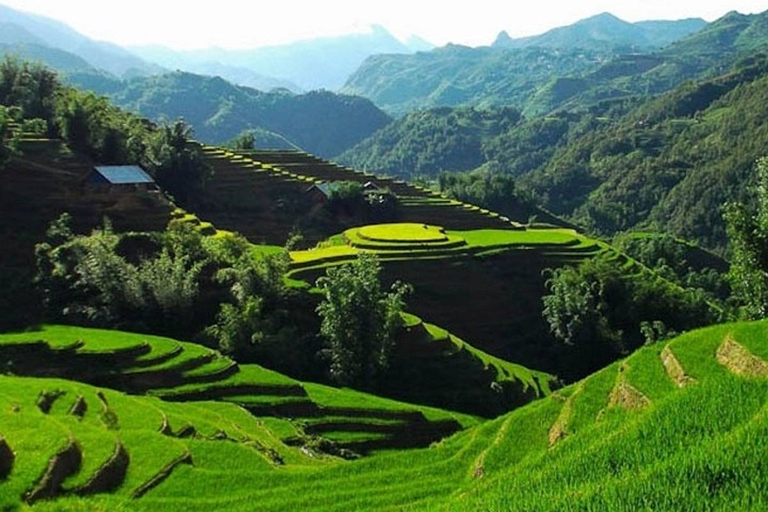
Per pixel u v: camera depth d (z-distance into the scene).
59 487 23.52
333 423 40.88
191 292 58.12
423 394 52.41
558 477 16.33
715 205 144.50
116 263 58.09
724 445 14.40
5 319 55.12
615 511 12.99
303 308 59.91
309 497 23.88
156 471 26.34
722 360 23.81
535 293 80.00
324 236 95.31
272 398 42.50
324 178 118.38
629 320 74.75
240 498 24.28
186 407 38.06
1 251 61.84
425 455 29.12
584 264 78.81
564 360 70.75
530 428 26.11
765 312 33.66
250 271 59.09
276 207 98.81
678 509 12.60
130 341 47.53
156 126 107.44
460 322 73.44
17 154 73.31
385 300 55.72
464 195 152.38
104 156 85.44
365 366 53.00
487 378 54.94
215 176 100.38
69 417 30.72
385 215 101.94
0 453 23.42
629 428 18.02
